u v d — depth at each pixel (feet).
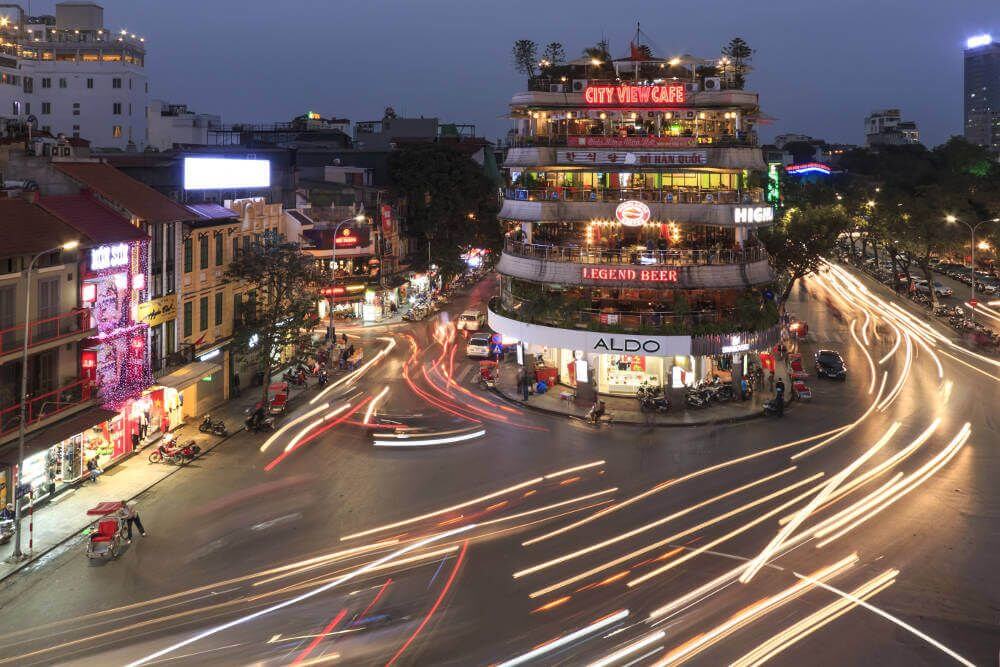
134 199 139.13
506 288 205.36
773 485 117.19
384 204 303.89
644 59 197.88
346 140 453.99
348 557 92.79
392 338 247.70
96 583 86.48
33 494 107.86
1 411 100.83
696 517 104.88
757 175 197.36
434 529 101.35
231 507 108.78
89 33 389.60
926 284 331.16
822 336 245.65
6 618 79.00
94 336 120.98
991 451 132.36
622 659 70.69
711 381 175.73
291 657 71.51
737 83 196.34
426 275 323.98
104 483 117.39
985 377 190.70
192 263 153.48
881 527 100.78
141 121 390.42
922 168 561.84
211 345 160.76
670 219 176.45
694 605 80.74
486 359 217.77
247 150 328.08
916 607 80.59
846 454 132.05
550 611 79.66
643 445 139.74
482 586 85.30
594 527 101.76
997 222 329.11
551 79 198.49
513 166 187.21
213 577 87.81
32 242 107.55
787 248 228.43
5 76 347.56
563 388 186.09
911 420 152.97
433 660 70.85
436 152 344.90
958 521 102.53
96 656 71.87
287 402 166.81
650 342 165.48
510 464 128.57
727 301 183.52
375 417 158.20
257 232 187.52
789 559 91.61
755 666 69.62
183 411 149.79
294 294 177.17
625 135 185.98
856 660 70.85
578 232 196.13
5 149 135.44
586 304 174.60
